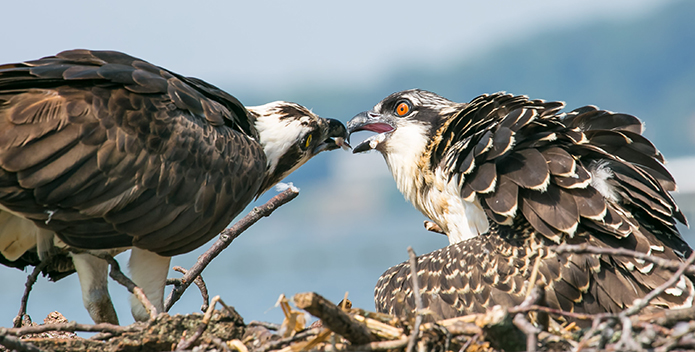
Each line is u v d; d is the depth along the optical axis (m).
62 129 9.14
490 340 7.19
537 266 8.24
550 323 7.63
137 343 8.14
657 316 7.45
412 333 7.02
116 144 9.43
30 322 10.55
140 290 9.46
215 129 10.65
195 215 10.15
